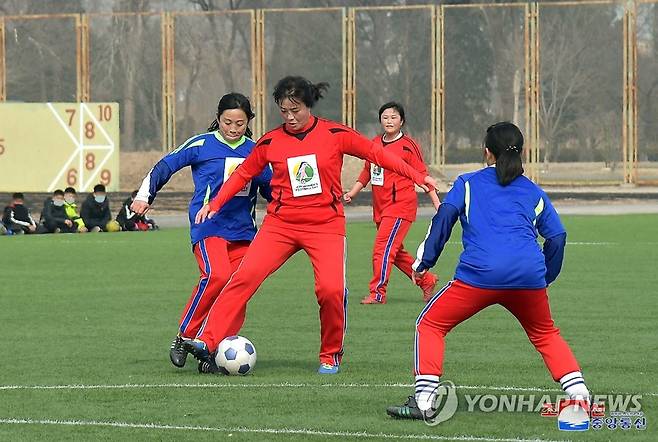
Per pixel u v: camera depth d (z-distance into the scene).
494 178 17.27
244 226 23.20
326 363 21.81
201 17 143.38
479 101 138.25
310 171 21.28
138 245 57.00
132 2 152.62
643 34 133.75
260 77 100.31
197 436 16.55
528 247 16.97
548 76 135.38
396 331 27.64
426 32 136.25
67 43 126.12
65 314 31.03
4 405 18.81
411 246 54.00
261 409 18.39
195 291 22.81
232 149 23.05
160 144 122.19
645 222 72.00
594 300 33.44
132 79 123.75
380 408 18.42
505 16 137.38
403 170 20.98
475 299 17.05
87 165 82.81
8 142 83.19
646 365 22.56
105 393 19.84
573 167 131.88
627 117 102.69
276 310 31.64
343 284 21.47
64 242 59.31
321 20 130.00
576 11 134.50
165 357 23.91
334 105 130.25
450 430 16.83
